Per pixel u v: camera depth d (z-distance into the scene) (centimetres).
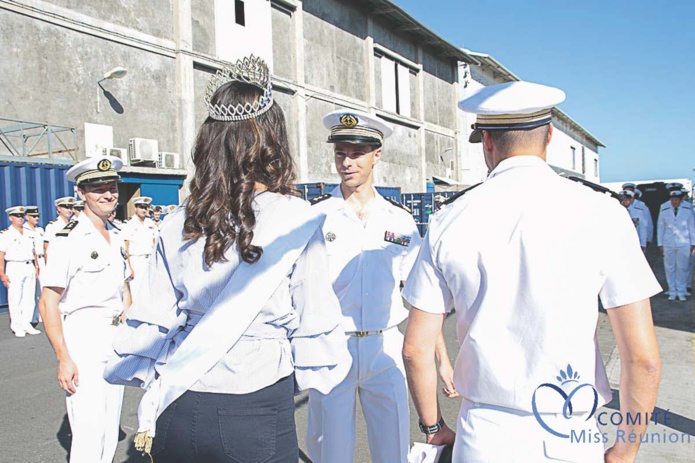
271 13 1820
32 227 937
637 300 142
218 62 1587
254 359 158
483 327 150
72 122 1248
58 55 1223
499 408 151
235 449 152
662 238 1034
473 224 152
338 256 299
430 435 176
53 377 615
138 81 1395
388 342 299
